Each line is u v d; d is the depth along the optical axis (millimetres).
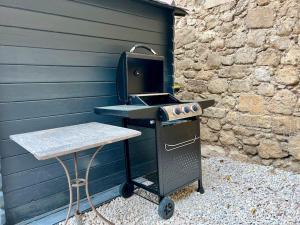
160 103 2209
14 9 1631
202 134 3389
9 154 1684
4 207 1670
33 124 1778
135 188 2336
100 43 2139
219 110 3158
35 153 1101
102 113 1786
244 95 2895
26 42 1700
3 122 1642
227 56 3004
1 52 1598
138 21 2432
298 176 2477
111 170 2334
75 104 2010
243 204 1996
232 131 3057
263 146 2793
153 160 2775
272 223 1714
